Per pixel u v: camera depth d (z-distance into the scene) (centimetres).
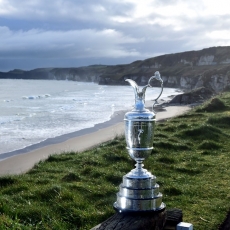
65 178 879
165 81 16512
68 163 1112
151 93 9081
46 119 3209
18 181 873
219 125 1680
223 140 1393
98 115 3553
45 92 8494
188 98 5100
